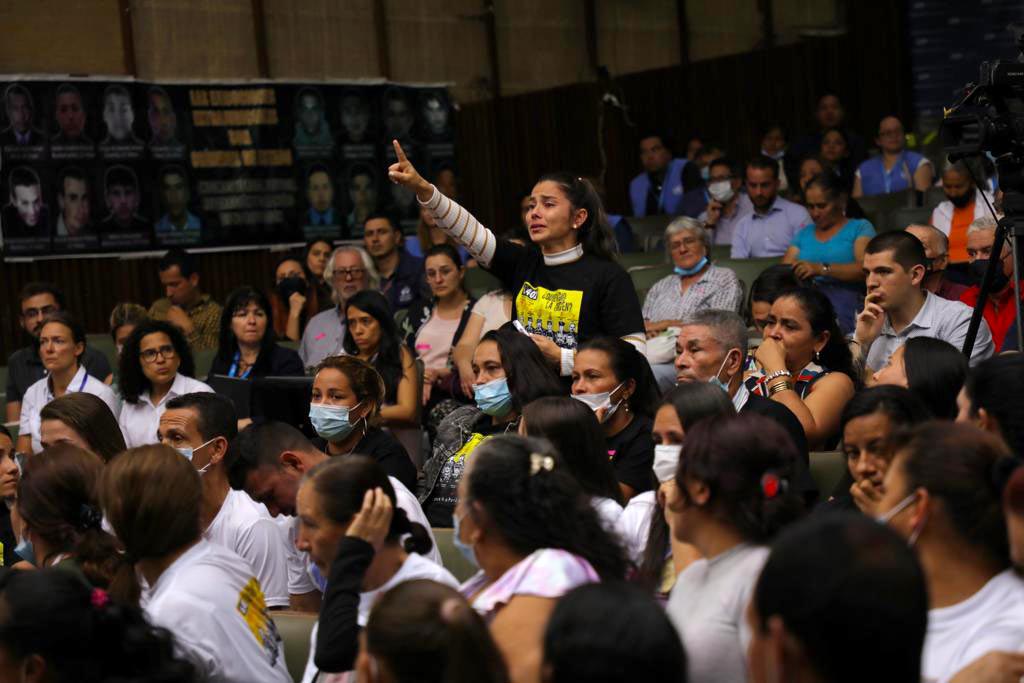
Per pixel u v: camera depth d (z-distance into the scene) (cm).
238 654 314
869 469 300
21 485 375
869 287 488
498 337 460
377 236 827
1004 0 1389
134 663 257
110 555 337
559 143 1282
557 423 355
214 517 403
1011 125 397
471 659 206
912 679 157
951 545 230
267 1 1112
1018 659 222
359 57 1159
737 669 235
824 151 1090
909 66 1428
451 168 1202
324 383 458
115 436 484
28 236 984
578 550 263
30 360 741
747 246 853
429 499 473
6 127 974
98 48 1023
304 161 1112
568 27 1299
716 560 242
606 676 168
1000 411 263
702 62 1375
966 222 730
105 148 1016
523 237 761
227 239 1074
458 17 1222
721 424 244
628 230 984
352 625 278
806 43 1434
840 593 154
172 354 614
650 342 645
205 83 1066
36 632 249
